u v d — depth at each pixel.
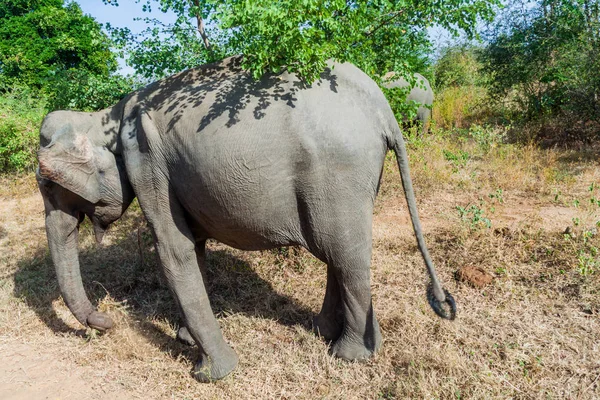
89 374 2.88
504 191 5.76
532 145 7.47
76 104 5.25
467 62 15.09
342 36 2.68
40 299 3.85
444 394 2.42
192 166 2.43
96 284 4.11
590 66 7.56
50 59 16.41
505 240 4.18
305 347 2.95
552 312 3.13
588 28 8.05
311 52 2.24
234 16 2.21
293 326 3.22
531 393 2.40
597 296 3.21
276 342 3.07
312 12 2.29
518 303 3.25
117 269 4.36
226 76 2.61
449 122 10.75
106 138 2.77
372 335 2.76
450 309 2.54
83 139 2.68
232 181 2.39
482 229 4.37
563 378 2.51
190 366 2.89
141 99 2.70
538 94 9.02
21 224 5.89
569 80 7.87
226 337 3.15
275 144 2.35
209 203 2.50
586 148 7.37
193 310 2.68
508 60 9.50
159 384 2.73
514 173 6.12
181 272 2.67
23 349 3.19
